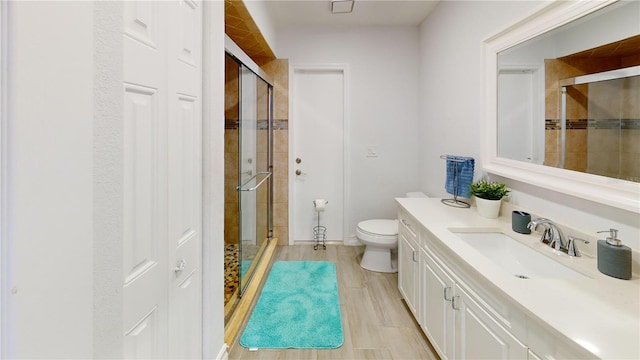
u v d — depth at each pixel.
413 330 2.11
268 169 3.53
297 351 1.90
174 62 1.12
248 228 2.68
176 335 1.18
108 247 0.75
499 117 2.02
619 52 1.21
